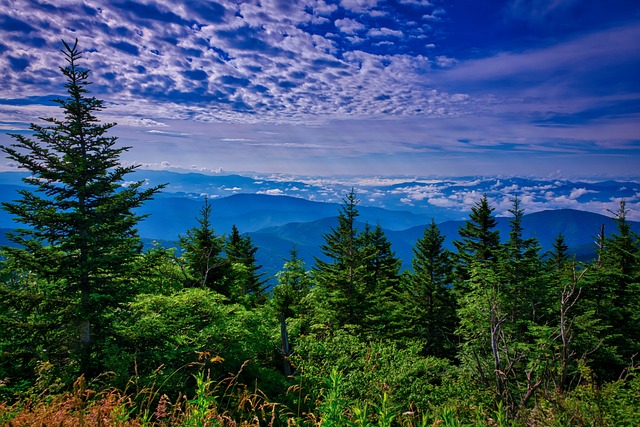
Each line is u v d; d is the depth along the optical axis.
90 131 12.25
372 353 11.13
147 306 13.07
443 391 9.39
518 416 5.24
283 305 25.06
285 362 15.03
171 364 12.03
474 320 15.53
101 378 10.27
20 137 11.09
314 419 4.38
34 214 11.17
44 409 4.12
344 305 21.69
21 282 12.92
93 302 11.66
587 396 5.59
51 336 11.30
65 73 12.05
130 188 12.94
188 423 3.57
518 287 16.62
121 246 12.89
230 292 21.12
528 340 15.93
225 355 12.85
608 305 20.27
